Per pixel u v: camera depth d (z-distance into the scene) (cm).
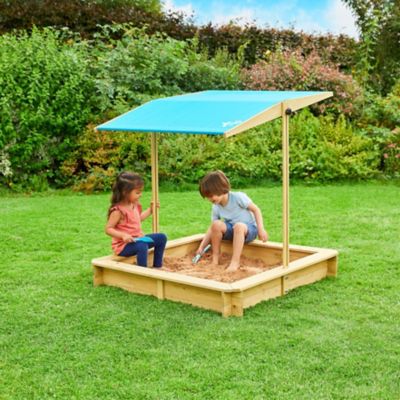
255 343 538
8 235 836
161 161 1153
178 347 534
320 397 475
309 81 1366
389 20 1611
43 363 518
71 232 850
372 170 1198
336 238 812
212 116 607
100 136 1152
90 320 580
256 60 1650
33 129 1139
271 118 603
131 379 496
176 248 723
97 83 1209
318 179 1177
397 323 571
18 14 1636
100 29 1650
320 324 568
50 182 1169
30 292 644
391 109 1302
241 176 1172
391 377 495
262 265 693
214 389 484
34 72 1144
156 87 1312
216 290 584
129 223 666
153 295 628
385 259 727
